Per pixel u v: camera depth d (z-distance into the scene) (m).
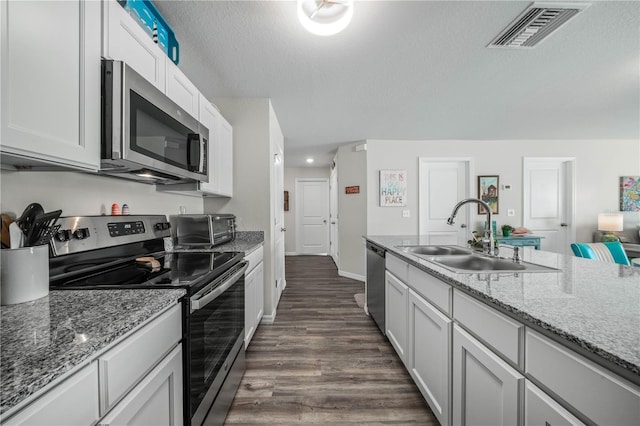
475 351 0.95
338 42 1.75
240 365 1.67
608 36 1.71
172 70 1.45
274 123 2.97
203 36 1.67
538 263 1.39
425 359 1.39
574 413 0.60
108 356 0.60
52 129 0.75
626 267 1.29
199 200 2.54
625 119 3.29
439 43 1.77
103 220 1.26
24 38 0.68
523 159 4.25
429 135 3.97
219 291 1.15
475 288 0.93
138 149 1.05
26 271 0.79
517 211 4.26
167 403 0.85
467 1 1.41
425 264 1.36
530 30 1.65
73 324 0.64
